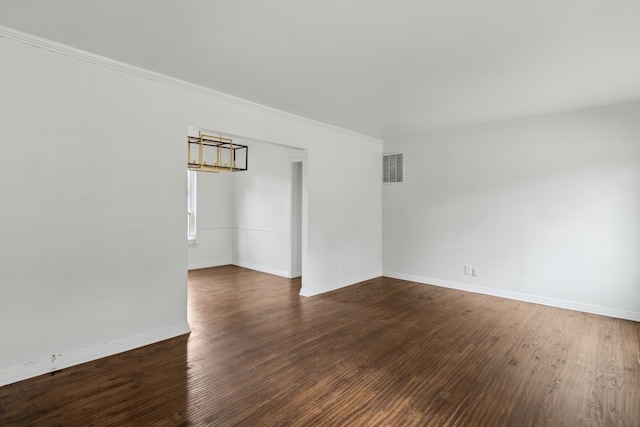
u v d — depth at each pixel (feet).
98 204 9.41
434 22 7.21
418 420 6.89
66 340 8.93
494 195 16.25
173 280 10.98
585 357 9.75
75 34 7.99
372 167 19.65
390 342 10.76
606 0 6.35
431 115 14.65
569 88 11.24
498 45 8.27
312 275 16.20
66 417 6.85
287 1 6.46
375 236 19.98
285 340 10.87
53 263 8.70
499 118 15.14
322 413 7.09
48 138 8.57
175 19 7.20
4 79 7.95
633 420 6.92
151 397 7.58
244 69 9.86
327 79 10.55
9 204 8.08
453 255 17.61
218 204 23.27
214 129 11.90
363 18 7.07
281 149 20.35
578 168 14.03
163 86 10.59
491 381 8.41
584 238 13.94
